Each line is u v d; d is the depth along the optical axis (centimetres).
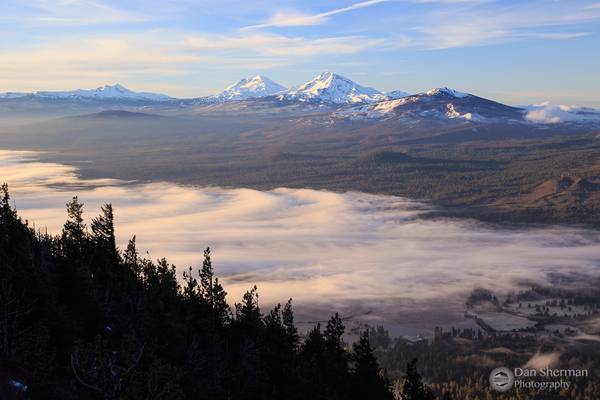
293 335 9094
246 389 7469
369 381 8088
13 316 5734
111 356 4466
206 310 9456
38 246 9900
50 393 4669
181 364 7019
